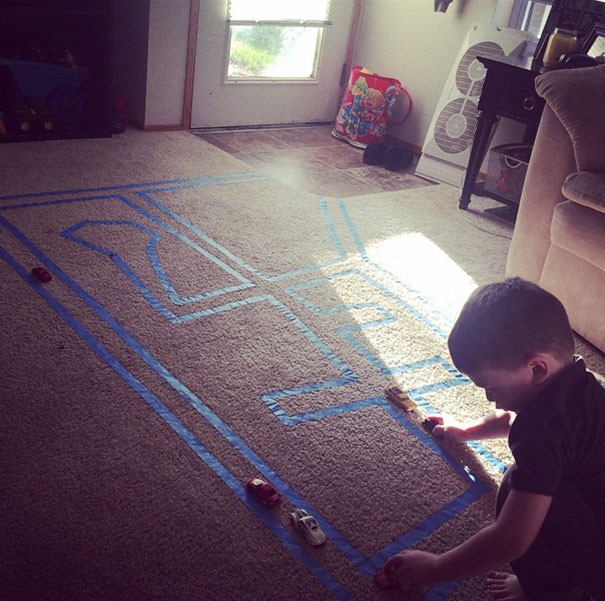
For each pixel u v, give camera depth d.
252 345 1.87
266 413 1.62
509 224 3.06
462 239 2.81
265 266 2.31
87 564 1.19
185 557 1.23
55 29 3.38
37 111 3.19
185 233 2.47
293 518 1.33
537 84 2.21
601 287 2.04
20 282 2.00
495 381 1.05
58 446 1.43
